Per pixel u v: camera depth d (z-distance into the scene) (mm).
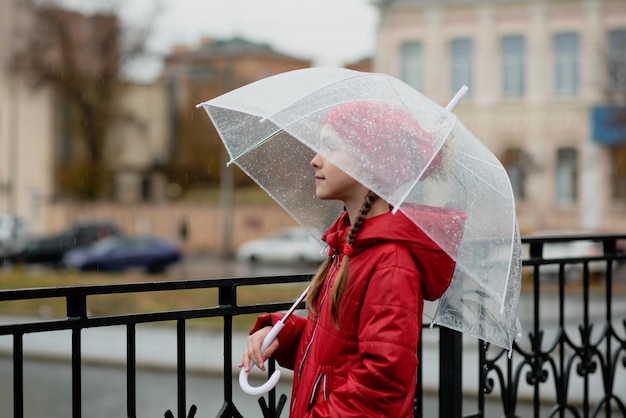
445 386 3322
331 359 2256
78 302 2473
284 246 34906
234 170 43344
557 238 3799
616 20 33000
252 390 2443
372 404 2133
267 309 2867
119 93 44438
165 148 45562
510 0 34406
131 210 42938
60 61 43531
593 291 21938
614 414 7719
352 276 2244
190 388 10750
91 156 44344
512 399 3654
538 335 3762
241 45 44938
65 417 9609
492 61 34812
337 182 2350
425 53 35688
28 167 43844
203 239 41938
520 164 34031
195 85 45094
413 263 2215
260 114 2336
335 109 2271
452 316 2488
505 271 2303
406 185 2145
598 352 4125
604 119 29906
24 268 32656
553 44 33969
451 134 2332
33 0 43156
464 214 2229
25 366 12898
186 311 2686
